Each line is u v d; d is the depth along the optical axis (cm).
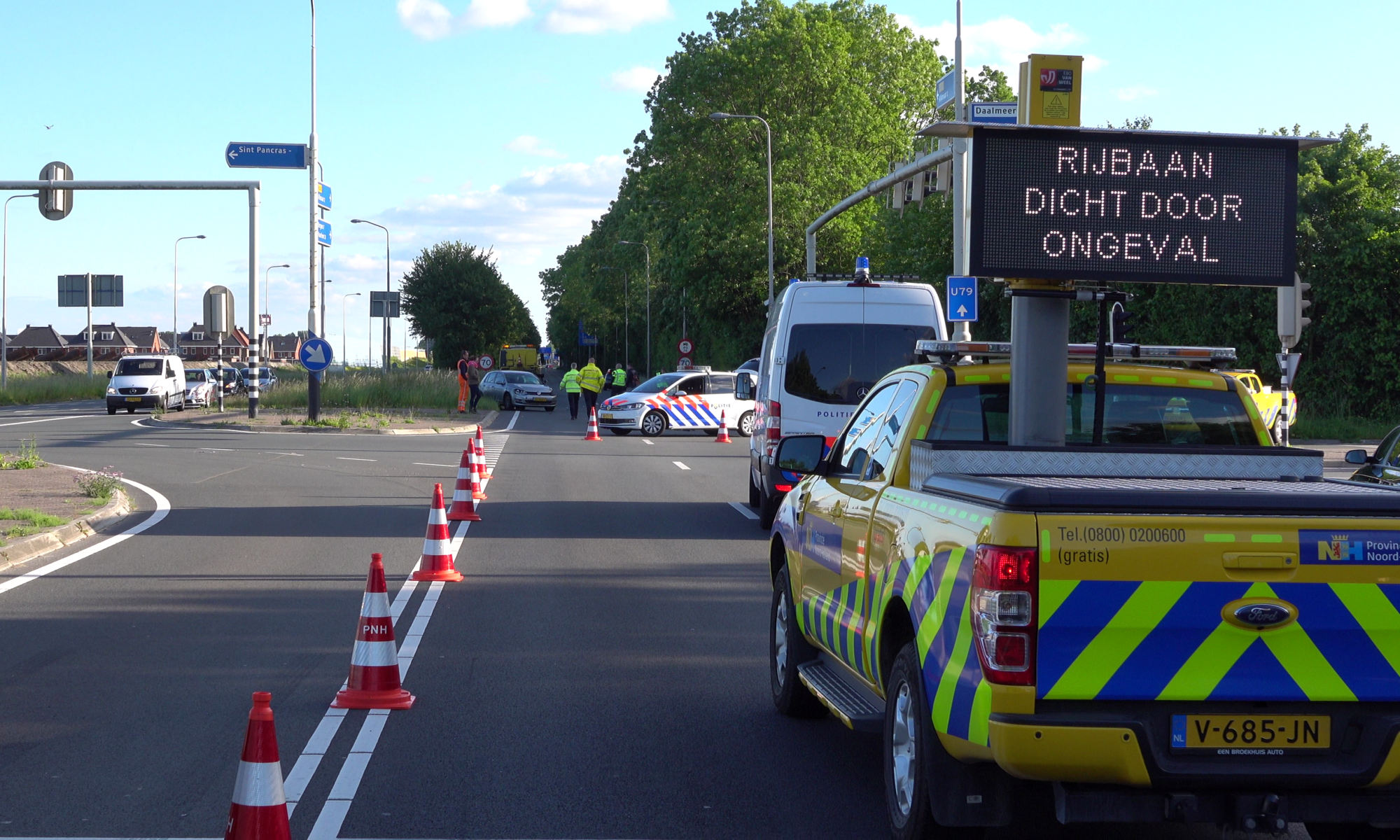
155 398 4381
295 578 1140
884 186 2491
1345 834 497
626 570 1195
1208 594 399
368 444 2894
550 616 971
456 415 4203
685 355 5978
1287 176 609
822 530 632
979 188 593
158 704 705
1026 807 552
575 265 12044
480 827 512
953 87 2191
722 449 2961
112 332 16725
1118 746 394
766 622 955
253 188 3133
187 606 1001
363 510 1673
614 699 726
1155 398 618
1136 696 398
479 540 1405
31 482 1873
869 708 554
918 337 1404
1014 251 595
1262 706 403
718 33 5731
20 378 6488
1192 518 400
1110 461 508
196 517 1586
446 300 9562
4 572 1164
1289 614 401
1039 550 396
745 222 5472
